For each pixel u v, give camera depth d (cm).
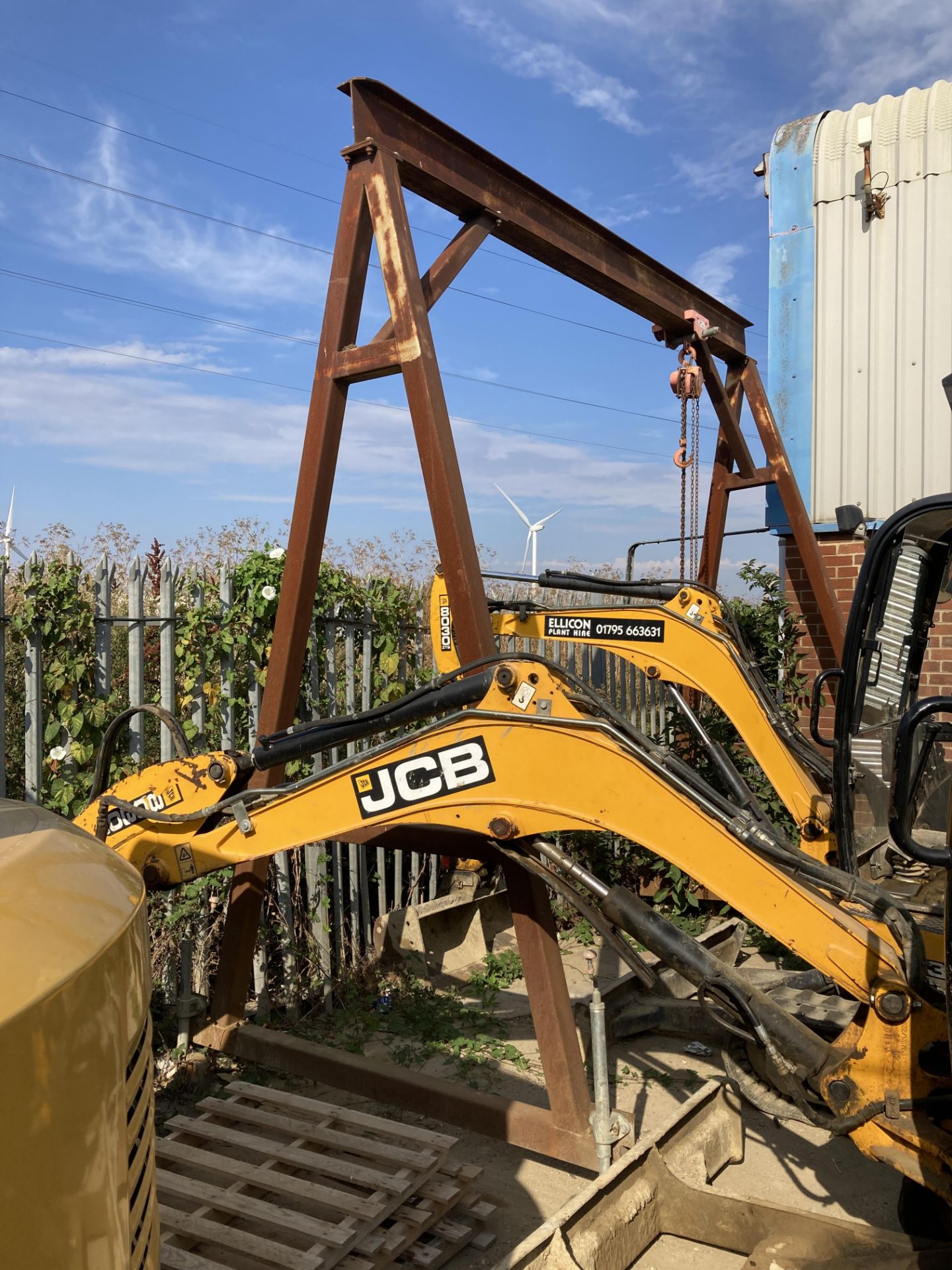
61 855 144
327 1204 317
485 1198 372
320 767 568
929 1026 279
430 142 423
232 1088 394
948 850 243
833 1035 440
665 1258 333
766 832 312
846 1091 286
